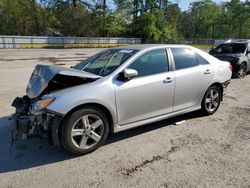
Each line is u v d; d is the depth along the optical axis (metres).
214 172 3.14
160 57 4.35
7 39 25.45
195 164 3.34
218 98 5.38
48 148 3.79
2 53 19.55
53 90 3.61
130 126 3.97
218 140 4.08
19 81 8.56
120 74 3.81
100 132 3.69
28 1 42.44
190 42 50.91
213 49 11.52
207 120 5.00
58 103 3.25
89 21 40.31
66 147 3.41
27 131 3.38
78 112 3.39
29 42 27.16
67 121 3.34
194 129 4.54
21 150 3.72
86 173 3.13
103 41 34.03
